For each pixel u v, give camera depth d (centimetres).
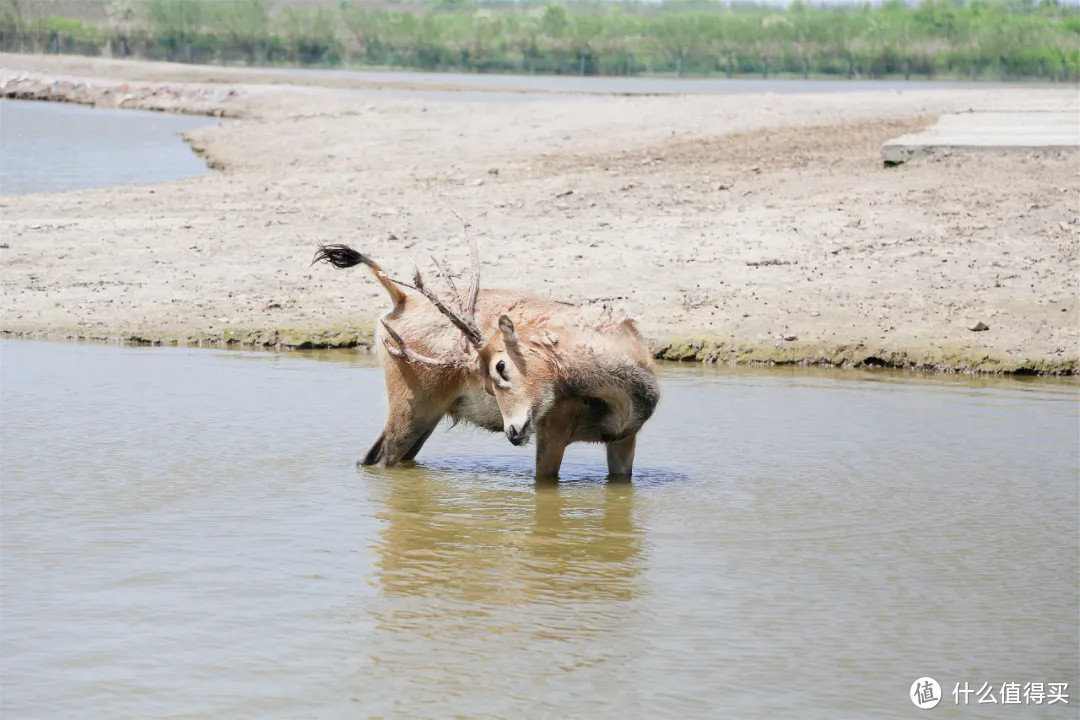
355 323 2238
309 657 965
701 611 1071
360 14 13788
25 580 1105
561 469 1540
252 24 12975
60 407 1708
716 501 1387
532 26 14650
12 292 2386
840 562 1195
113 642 984
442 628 1025
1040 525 1308
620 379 1378
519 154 3844
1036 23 14062
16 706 880
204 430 1616
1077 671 965
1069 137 3569
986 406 1822
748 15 16325
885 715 890
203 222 2962
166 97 6762
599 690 920
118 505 1315
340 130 4600
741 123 4294
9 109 6462
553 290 2375
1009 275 2434
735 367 2108
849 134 4012
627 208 3020
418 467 1521
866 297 2338
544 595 1101
